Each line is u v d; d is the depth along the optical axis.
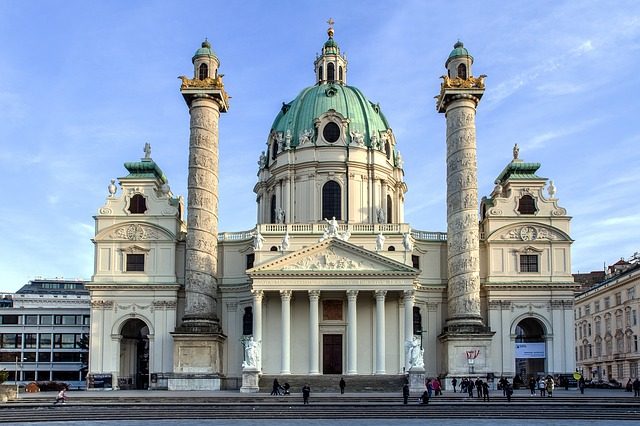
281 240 84.88
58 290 144.88
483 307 85.56
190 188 82.12
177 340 78.88
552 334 83.75
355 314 78.06
